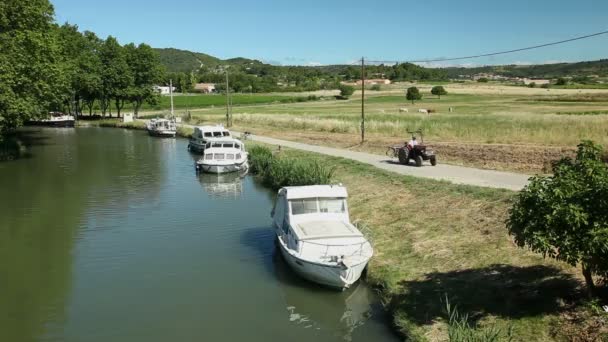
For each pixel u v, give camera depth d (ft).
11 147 163.22
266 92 633.20
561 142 119.44
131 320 46.24
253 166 128.57
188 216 83.05
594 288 35.60
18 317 47.16
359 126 180.14
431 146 123.34
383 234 62.75
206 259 61.98
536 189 34.99
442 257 51.44
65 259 62.80
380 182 85.25
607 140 112.16
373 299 48.65
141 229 75.66
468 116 219.00
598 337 32.55
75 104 301.22
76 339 42.93
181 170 131.54
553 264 43.01
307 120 211.61
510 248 48.62
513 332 36.14
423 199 70.90
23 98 134.00
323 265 48.75
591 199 32.76
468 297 42.42
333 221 57.52
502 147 114.21
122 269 59.11
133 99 308.81
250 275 56.49
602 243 31.27
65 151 171.53
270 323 45.19
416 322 41.27
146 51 307.78
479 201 64.23
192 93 611.47
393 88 631.97
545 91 518.78
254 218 81.41
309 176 89.97
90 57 288.51
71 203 93.50
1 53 126.00
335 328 43.78
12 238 71.82
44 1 154.51
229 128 221.46
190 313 47.39
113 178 119.96
